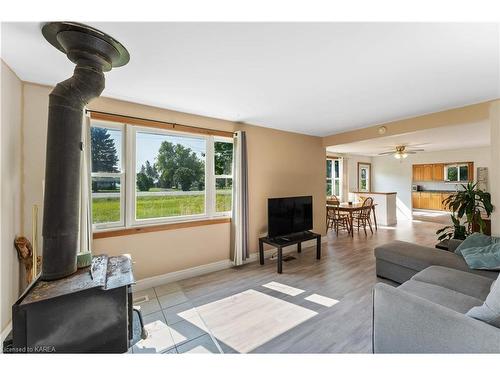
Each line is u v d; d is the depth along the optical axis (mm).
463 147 6828
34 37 1569
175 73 2129
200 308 2479
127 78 2230
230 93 2619
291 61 1925
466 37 1604
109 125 2799
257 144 4117
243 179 3768
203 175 3611
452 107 3139
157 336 2023
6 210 1931
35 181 2301
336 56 1852
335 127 4266
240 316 2320
